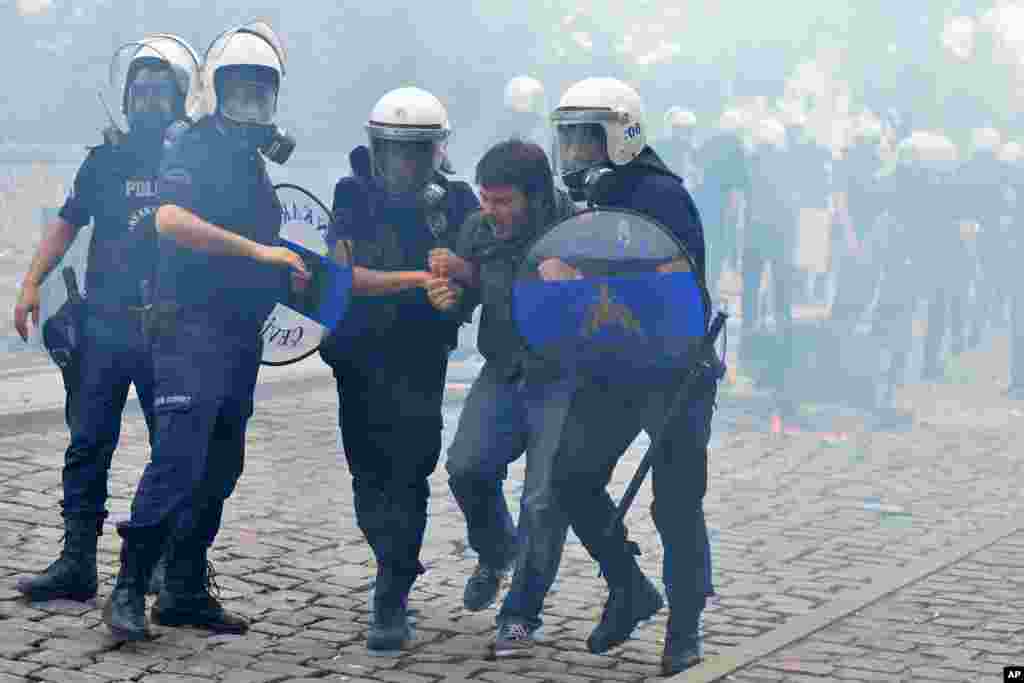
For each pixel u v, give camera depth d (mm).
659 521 8773
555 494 8781
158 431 8867
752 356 22250
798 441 16969
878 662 9195
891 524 13102
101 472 9797
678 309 8422
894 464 15867
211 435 9070
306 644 9203
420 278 8914
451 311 9062
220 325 8922
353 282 8906
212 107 8906
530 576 9000
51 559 10680
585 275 8492
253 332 9039
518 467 14945
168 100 9633
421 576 10852
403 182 9078
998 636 9805
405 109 8953
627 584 9008
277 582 10516
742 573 11312
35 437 15031
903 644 9586
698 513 8750
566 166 8750
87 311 9719
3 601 9680
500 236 9047
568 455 8680
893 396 20578
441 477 14039
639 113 8664
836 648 9461
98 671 8477
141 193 9586
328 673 8672
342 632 9477
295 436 15953
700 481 8672
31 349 20281
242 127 8883
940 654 9391
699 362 8438
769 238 21922
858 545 12305
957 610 10414
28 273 9844
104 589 10062
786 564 11625
